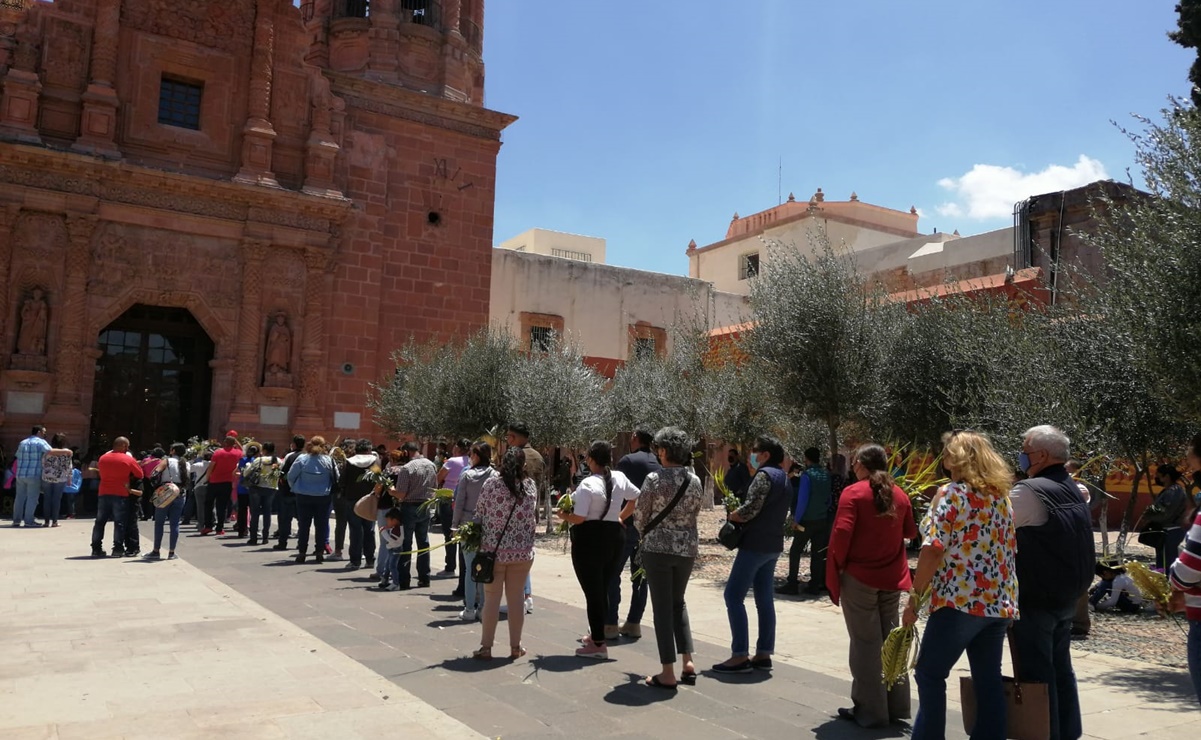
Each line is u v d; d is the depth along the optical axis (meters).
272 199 23.20
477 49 29.30
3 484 19.05
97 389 22.41
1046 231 21.50
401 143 26.11
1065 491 4.77
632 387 22.98
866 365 13.85
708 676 6.86
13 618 8.27
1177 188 7.91
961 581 4.44
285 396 23.28
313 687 6.08
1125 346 10.20
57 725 5.13
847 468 20.73
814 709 6.02
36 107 20.89
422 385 21.58
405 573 10.80
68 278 20.97
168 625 8.06
